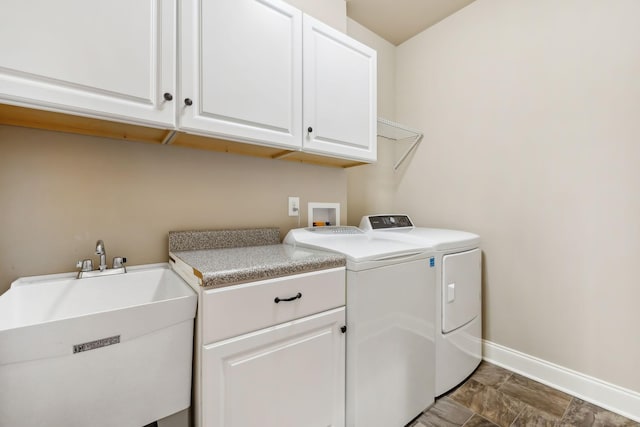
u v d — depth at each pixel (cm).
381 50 257
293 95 140
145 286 118
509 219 191
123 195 125
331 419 115
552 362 171
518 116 187
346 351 119
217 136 118
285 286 101
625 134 146
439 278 155
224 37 117
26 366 67
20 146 105
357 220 245
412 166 254
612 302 150
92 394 75
